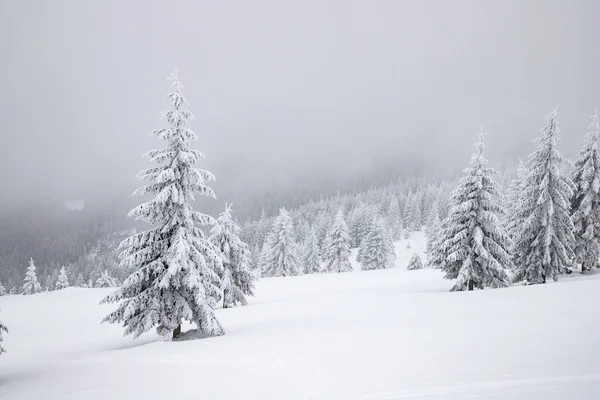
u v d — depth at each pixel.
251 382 8.54
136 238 17.19
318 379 8.29
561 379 6.72
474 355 9.11
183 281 16.77
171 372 10.26
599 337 9.78
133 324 16.91
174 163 17.19
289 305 29.30
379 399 6.58
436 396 6.42
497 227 26.88
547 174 29.69
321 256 86.44
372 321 16.31
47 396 8.82
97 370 11.51
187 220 17.53
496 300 18.97
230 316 25.66
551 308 15.00
